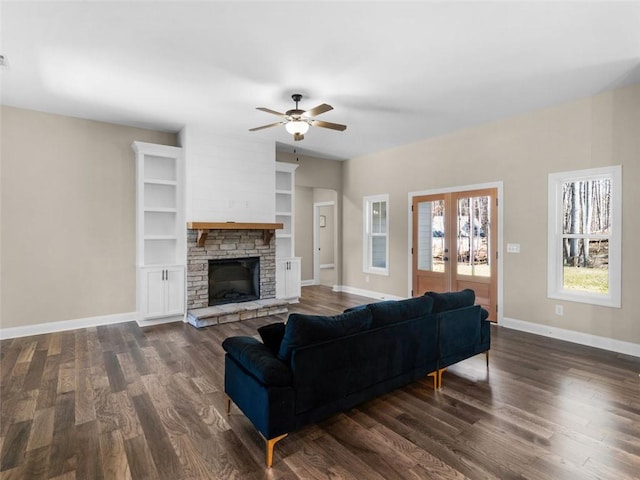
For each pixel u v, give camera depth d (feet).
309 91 12.85
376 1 7.87
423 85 12.37
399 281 21.61
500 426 8.07
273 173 19.81
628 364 11.74
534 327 15.31
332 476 6.45
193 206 17.16
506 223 16.19
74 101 13.83
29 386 9.99
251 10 8.20
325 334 7.50
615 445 7.35
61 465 6.68
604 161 13.19
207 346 13.46
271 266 19.95
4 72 11.31
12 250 14.52
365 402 9.23
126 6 8.04
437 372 10.09
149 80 11.94
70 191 15.67
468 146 17.61
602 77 11.83
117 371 11.07
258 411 6.94
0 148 14.23
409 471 6.57
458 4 7.95
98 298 16.38
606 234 13.60
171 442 7.43
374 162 23.04
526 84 12.35
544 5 7.97
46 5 7.97
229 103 14.05
